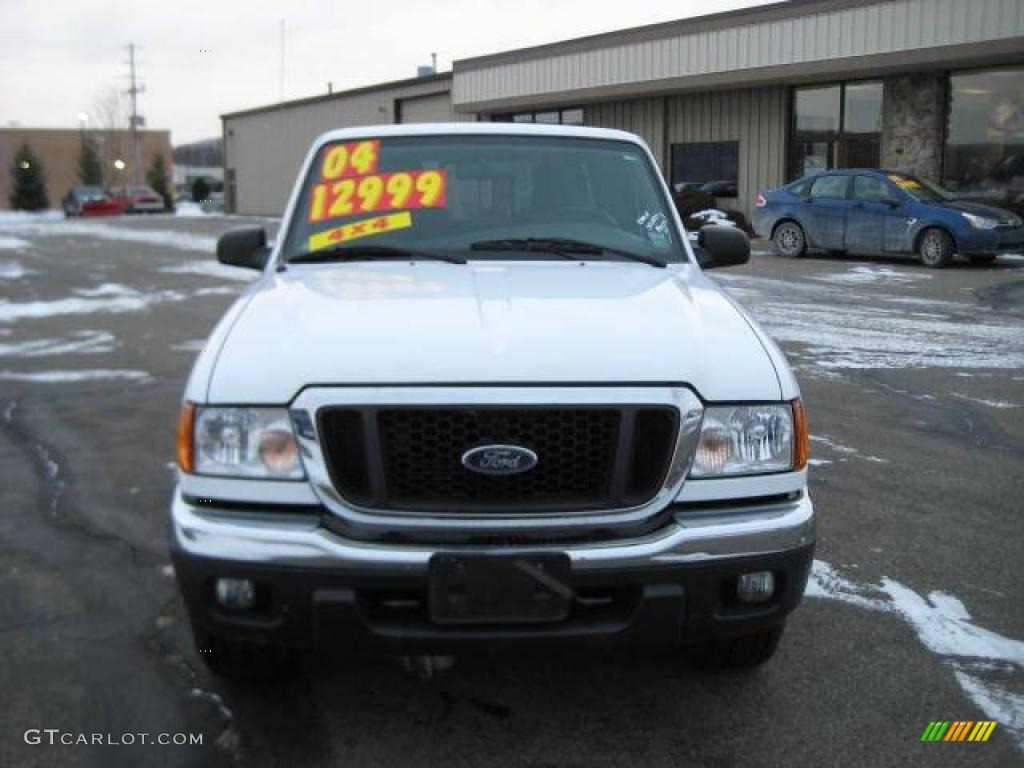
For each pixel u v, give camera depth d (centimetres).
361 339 277
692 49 2156
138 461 561
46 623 364
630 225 404
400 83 3288
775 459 276
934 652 342
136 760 282
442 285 331
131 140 8444
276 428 263
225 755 285
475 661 339
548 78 2544
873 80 1991
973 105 1830
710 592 265
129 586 396
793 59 1955
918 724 299
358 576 253
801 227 1664
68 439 608
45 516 473
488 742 292
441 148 422
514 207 404
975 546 433
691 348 280
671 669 333
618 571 256
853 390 722
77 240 2567
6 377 798
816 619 366
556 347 272
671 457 265
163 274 1634
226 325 303
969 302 1140
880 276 1394
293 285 338
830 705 310
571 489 263
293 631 261
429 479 261
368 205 402
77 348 934
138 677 327
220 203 5528
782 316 1054
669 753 286
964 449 577
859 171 1599
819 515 471
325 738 294
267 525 260
